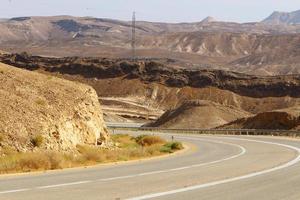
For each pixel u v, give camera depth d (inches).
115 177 773.9
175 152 1563.7
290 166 966.4
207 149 1697.8
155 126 5093.5
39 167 950.4
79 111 1565.0
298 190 637.3
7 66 1780.3
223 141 2271.2
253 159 1177.4
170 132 3757.4
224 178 761.0
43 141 1317.7
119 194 581.0
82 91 1708.9
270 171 871.7
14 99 1445.6
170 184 682.2
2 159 1099.3
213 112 5027.1
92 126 1582.2
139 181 717.9
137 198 551.8
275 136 2726.4
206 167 966.4
